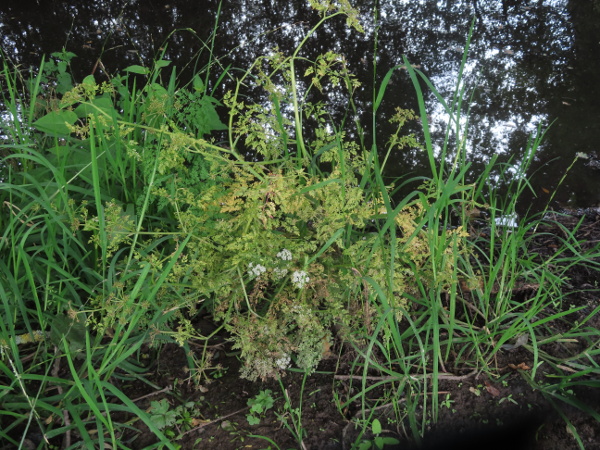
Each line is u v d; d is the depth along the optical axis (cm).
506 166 362
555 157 371
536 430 192
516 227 304
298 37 493
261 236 203
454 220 319
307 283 209
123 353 195
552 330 232
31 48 477
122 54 470
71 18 529
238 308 219
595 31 505
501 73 453
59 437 188
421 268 233
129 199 251
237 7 541
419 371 215
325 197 218
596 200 334
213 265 212
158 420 194
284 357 203
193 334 235
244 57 465
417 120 400
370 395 206
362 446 187
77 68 448
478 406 200
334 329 231
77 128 216
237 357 225
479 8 545
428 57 468
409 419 194
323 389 210
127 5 554
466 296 251
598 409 197
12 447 182
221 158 208
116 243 205
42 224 243
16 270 203
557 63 466
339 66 450
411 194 189
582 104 419
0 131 328
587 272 265
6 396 192
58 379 185
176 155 203
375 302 215
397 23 513
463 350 219
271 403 202
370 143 379
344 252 207
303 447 186
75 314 194
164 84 431
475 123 402
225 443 188
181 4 552
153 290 185
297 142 223
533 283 252
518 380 209
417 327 234
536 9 543
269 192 203
